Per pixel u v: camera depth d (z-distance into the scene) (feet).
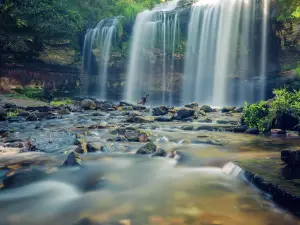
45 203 9.89
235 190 10.71
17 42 84.99
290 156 12.51
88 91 107.14
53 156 17.51
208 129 31.22
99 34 106.22
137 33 113.19
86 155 17.62
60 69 99.04
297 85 81.41
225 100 104.22
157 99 115.24
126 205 9.46
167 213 8.68
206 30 105.19
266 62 93.71
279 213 8.51
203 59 107.24
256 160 13.89
